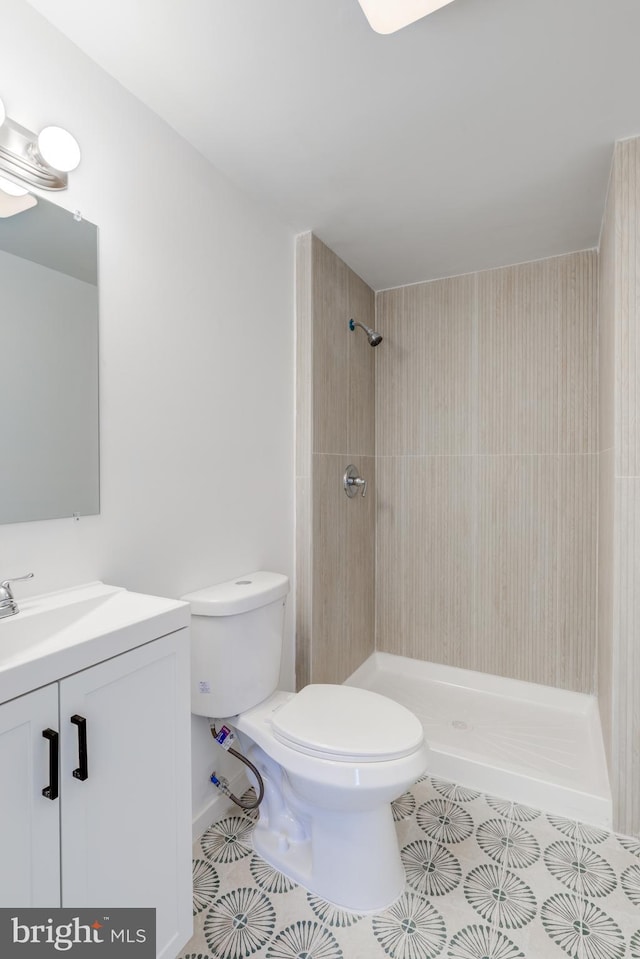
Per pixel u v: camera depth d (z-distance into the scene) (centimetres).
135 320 139
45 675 81
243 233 184
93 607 115
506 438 254
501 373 255
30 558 112
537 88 135
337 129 151
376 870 134
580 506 237
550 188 183
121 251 134
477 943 123
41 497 114
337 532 242
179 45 120
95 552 127
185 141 156
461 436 266
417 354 278
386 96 138
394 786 125
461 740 212
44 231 115
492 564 259
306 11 111
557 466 242
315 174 175
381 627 290
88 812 89
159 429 147
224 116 145
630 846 157
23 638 100
